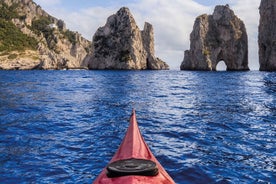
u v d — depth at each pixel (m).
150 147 9.81
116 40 139.50
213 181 7.13
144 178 4.05
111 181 3.98
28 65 142.12
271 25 107.19
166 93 27.98
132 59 136.75
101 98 23.58
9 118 14.62
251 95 26.33
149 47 145.75
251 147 10.05
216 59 131.12
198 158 8.79
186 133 11.83
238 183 7.06
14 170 7.78
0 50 152.38
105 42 142.12
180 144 10.27
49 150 9.45
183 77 64.81
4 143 10.23
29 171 7.71
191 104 20.42
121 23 139.75
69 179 7.22
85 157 8.78
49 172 7.65
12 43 163.12
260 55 114.06
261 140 10.95
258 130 12.56
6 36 166.38
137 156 5.32
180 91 30.16
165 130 12.31
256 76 67.88
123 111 17.19
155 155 8.94
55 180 7.16
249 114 16.42
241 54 129.38
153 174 4.20
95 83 42.25
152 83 43.22
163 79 55.75
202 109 18.19
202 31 130.38
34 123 13.45
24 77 59.88
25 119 14.39
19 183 6.98
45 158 8.70
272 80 51.25
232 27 129.12
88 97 24.20
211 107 19.03
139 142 5.94
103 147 9.77
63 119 14.49
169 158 8.67
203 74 83.75
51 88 32.84
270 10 106.94
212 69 130.50
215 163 8.39
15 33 174.12
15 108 17.86
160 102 21.41
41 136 11.17
